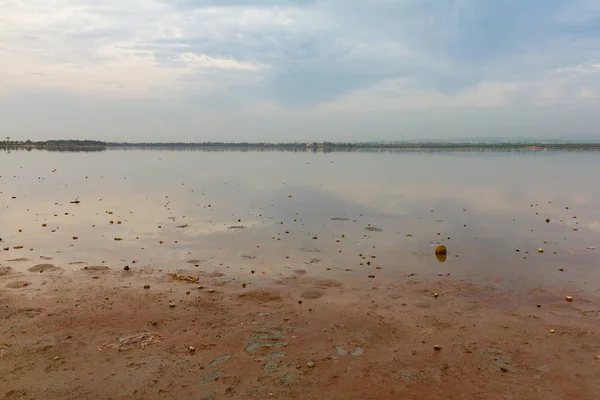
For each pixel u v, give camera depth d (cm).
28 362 643
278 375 619
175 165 5509
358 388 591
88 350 682
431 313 832
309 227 1652
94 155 8219
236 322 789
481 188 2980
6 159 6091
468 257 1229
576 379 607
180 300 887
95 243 1353
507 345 706
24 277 1003
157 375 616
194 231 1557
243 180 3572
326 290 955
